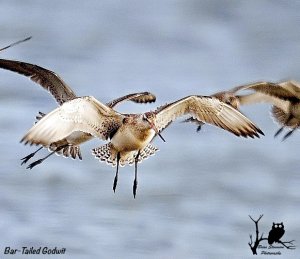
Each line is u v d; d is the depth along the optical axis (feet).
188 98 45.24
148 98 56.08
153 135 46.09
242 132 44.96
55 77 53.42
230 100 57.88
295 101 58.34
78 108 43.52
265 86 58.08
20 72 53.78
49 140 42.60
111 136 45.16
